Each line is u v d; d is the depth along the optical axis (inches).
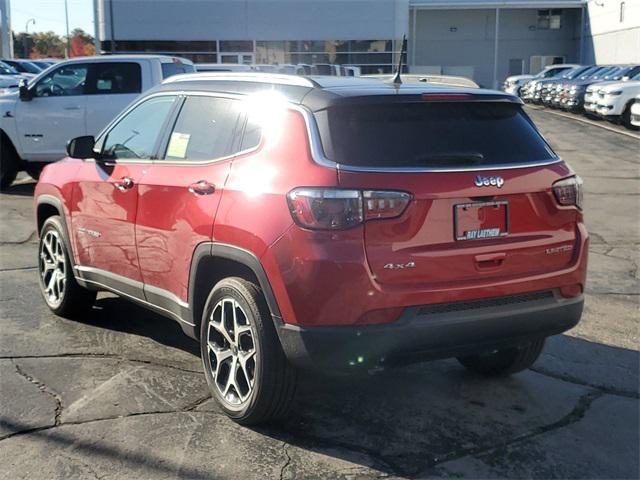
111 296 255.4
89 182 207.9
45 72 454.3
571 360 206.1
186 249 170.6
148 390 178.7
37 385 180.2
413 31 1991.9
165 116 192.9
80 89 449.7
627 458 151.3
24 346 206.4
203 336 170.2
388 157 146.5
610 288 281.4
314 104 152.3
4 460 144.9
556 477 143.4
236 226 154.0
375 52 1560.0
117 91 447.2
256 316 151.9
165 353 203.3
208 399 174.7
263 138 159.3
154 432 157.5
